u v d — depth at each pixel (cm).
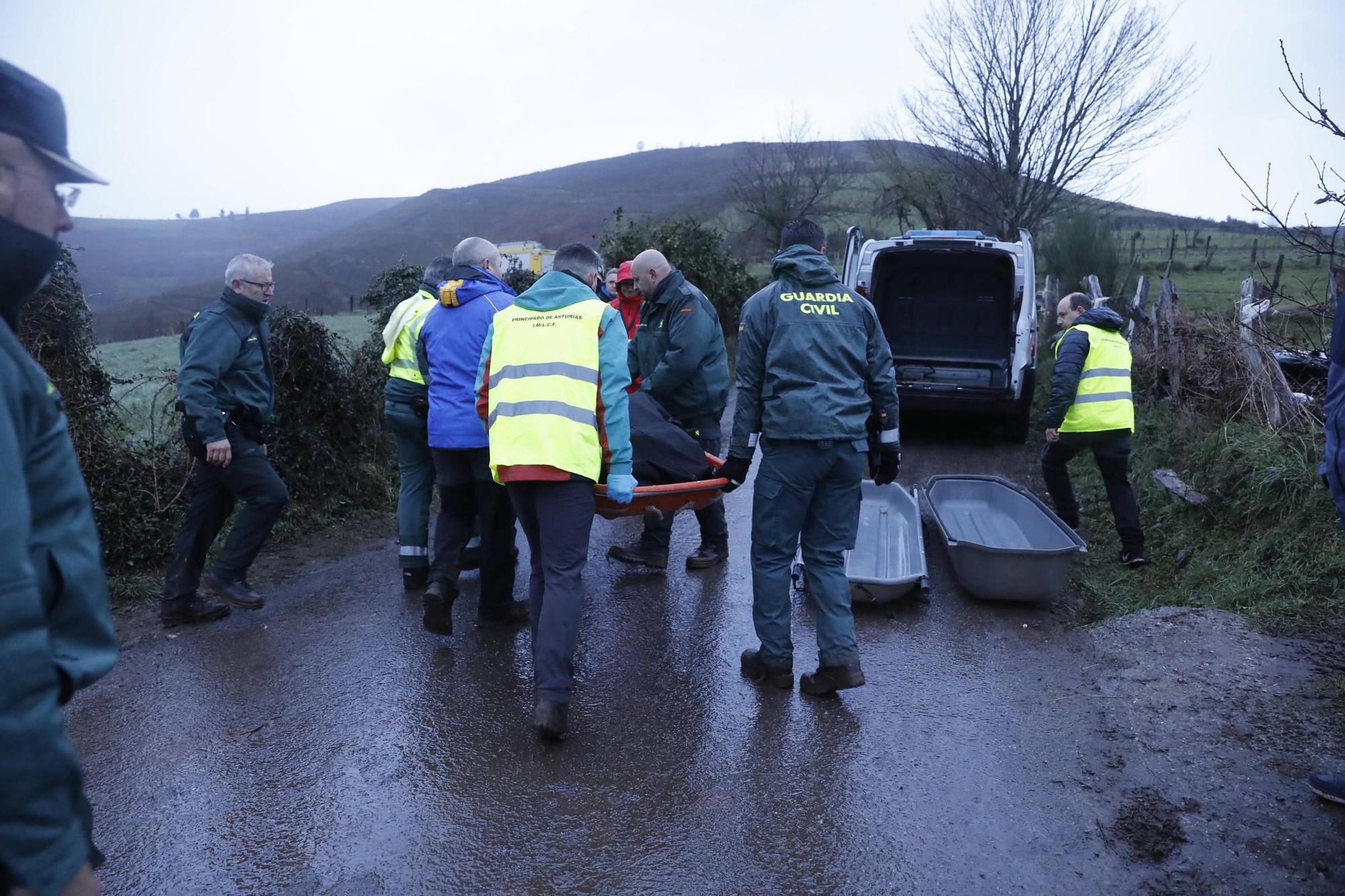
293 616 504
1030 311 969
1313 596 463
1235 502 574
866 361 396
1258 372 684
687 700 404
